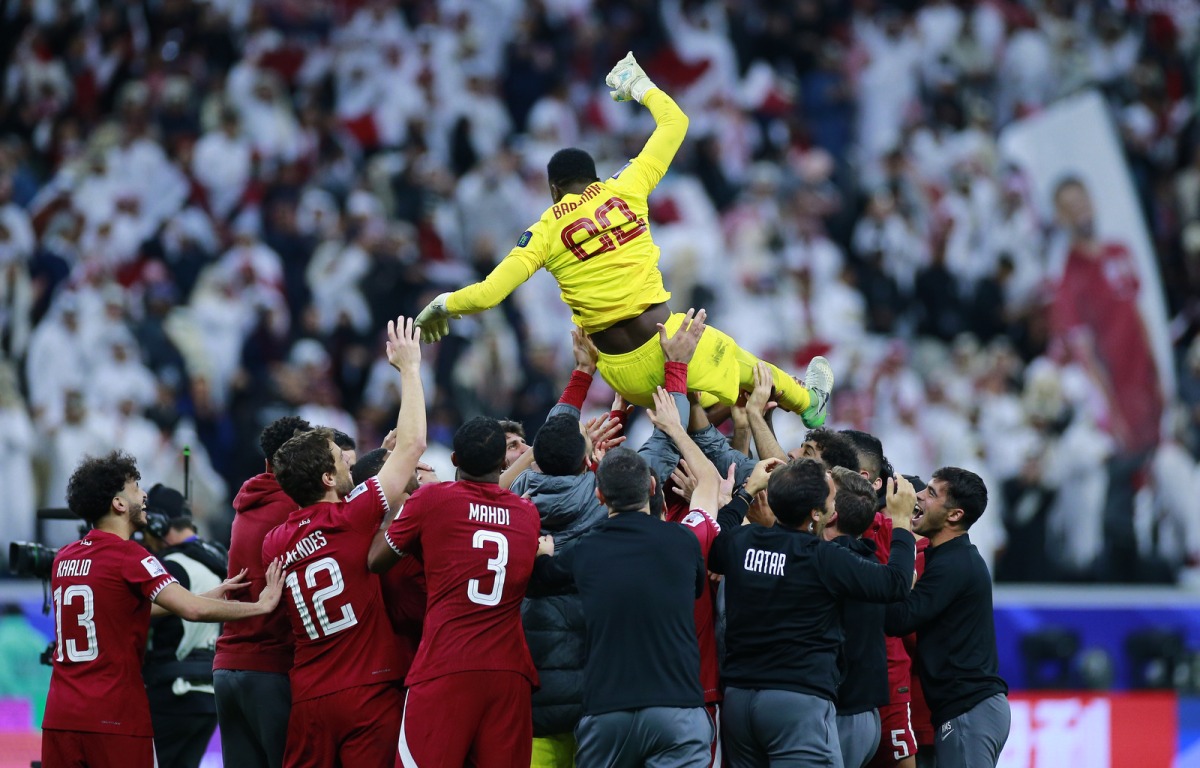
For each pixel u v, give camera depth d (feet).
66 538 156.04
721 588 84.33
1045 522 183.32
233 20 218.79
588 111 227.81
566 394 85.25
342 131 211.41
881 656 81.92
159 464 161.79
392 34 223.10
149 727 80.28
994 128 244.01
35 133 205.05
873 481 89.76
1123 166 206.39
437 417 172.65
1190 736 140.26
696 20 240.73
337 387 180.45
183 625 94.38
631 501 76.07
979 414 192.75
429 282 187.52
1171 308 225.35
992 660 85.25
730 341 85.10
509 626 74.95
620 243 78.64
